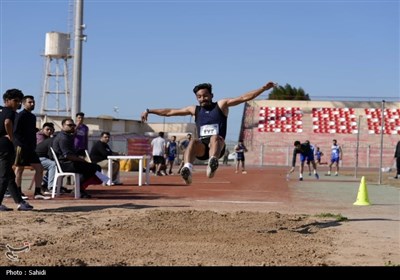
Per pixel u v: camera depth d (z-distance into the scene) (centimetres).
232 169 4012
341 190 1842
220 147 828
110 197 1393
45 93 5531
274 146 5619
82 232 818
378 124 5875
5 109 1027
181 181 2198
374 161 5428
